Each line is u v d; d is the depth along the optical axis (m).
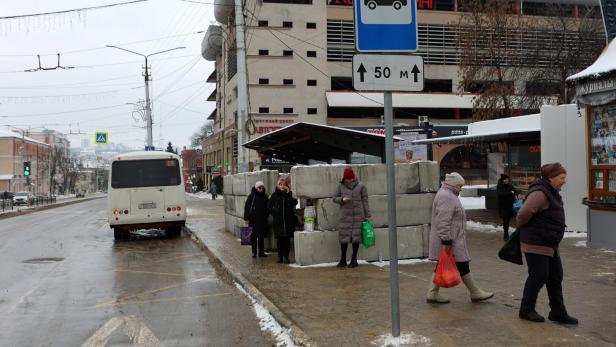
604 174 11.12
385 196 10.90
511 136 15.66
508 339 5.56
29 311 7.76
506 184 13.46
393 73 5.18
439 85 46.62
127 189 17.27
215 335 6.44
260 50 42.62
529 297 6.21
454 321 6.27
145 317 7.34
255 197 11.95
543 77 28.73
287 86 42.69
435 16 44.81
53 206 46.09
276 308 7.18
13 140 87.00
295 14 43.00
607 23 11.73
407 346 5.38
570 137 13.98
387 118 5.28
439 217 6.90
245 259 11.73
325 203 10.58
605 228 11.20
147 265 11.95
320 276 9.37
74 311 7.75
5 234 19.73
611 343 5.41
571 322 6.07
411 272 9.59
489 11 27.77
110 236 18.70
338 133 12.83
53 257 13.41
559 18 32.16
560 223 6.03
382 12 5.18
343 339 5.71
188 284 9.66
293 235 11.37
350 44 44.06
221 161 55.38
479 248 12.01
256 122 41.81
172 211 17.45
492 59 28.66
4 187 84.38
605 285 8.04
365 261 10.71
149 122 41.12
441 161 46.66
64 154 114.25
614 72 9.97
